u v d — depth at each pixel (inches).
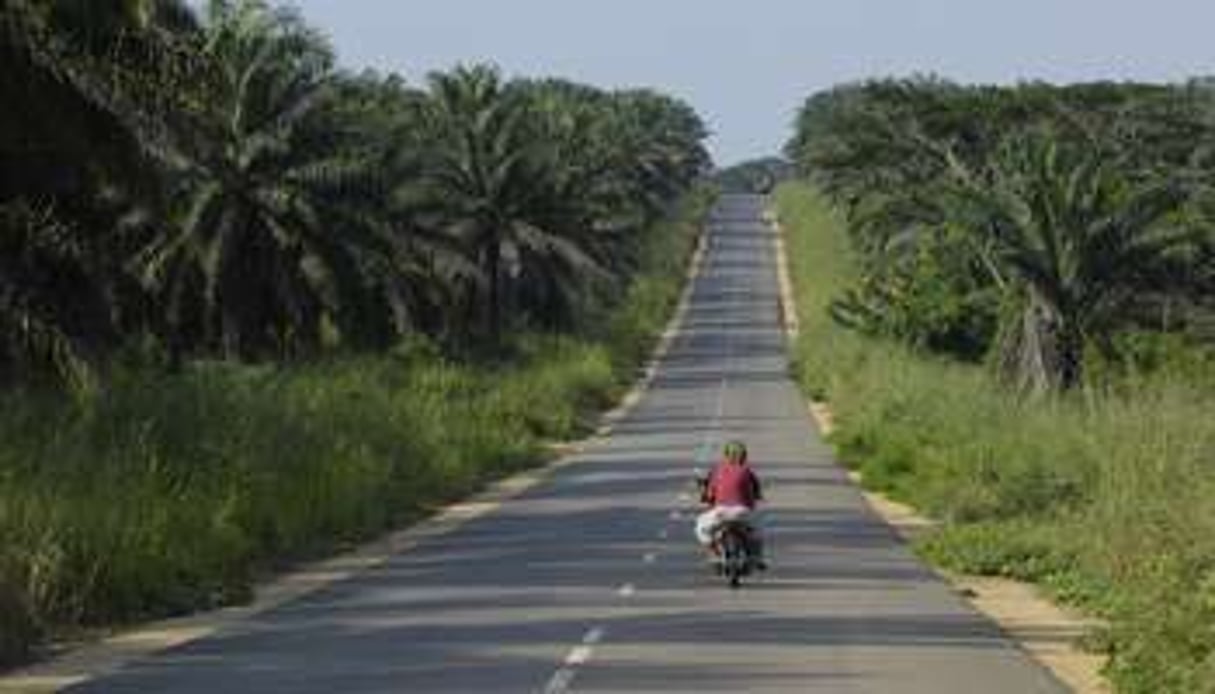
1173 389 2970.0
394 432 3346.5
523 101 7322.8
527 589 1817.2
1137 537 1745.8
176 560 1766.7
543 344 7190.0
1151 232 4670.3
